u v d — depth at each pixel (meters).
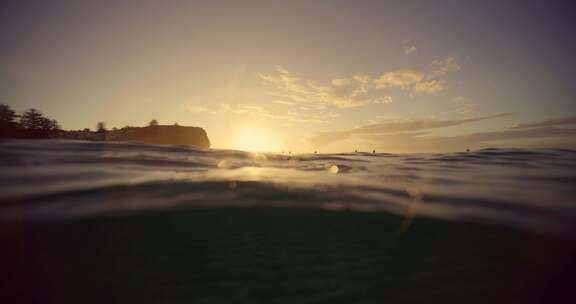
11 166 6.09
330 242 5.62
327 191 6.39
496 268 4.54
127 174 6.57
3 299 3.54
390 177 7.94
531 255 5.09
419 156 12.61
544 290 3.85
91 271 4.32
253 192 6.17
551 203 5.05
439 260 4.86
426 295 3.77
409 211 6.07
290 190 6.45
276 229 6.31
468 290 3.89
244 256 4.93
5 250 4.92
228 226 6.43
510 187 6.25
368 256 4.98
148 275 4.24
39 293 3.71
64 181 5.54
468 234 6.14
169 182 6.27
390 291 3.89
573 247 5.36
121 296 3.69
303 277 4.24
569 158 9.77
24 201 4.96
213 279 4.15
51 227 5.49
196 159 9.25
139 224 6.23
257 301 3.64
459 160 10.52
